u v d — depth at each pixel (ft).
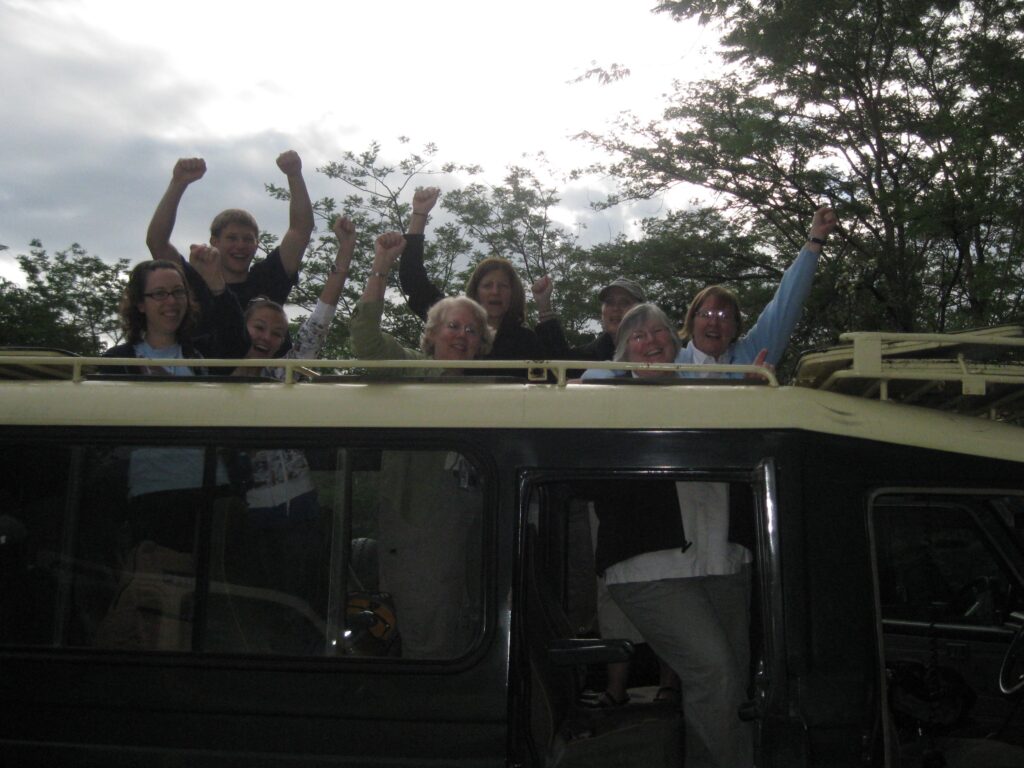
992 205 36.83
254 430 10.41
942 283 45.44
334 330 48.19
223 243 17.48
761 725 9.41
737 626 10.44
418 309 18.22
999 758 11.05
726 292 13.74
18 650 10.30
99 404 10.64
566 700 10.74
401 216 49.78
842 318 48.08
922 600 12.82
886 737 9.34
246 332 14.65
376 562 10.23
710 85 48.44
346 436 10.30
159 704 10.01
